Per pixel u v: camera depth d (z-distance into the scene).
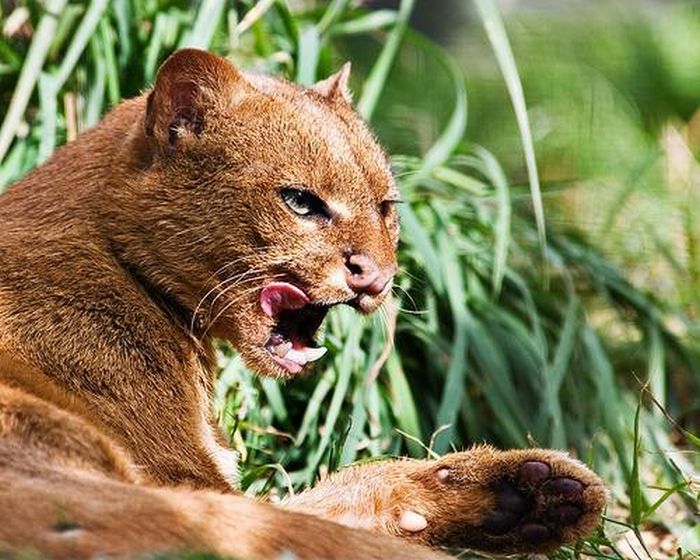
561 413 12.70
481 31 21.16
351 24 13.91
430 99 19.25
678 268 14.80
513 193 14.41
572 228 15.02
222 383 11.16
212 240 9.23
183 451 9.11
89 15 12.12
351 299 9.26
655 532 11.34
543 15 21.48
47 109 11.96
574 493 9.43
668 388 13.86
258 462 11.41
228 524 7.46
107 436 8.63
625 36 20.61
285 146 9.23
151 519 7.29
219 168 9.23
